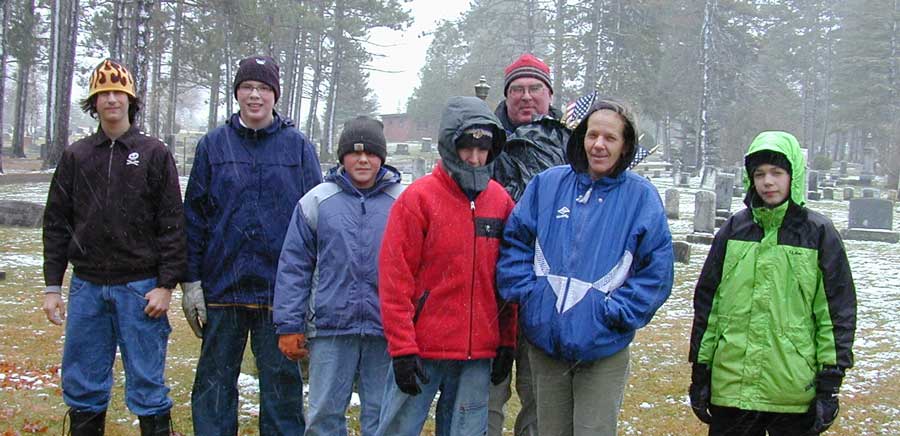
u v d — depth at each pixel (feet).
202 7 101.55
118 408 17.94
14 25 110.22
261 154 14.30
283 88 161.27
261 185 14.25
